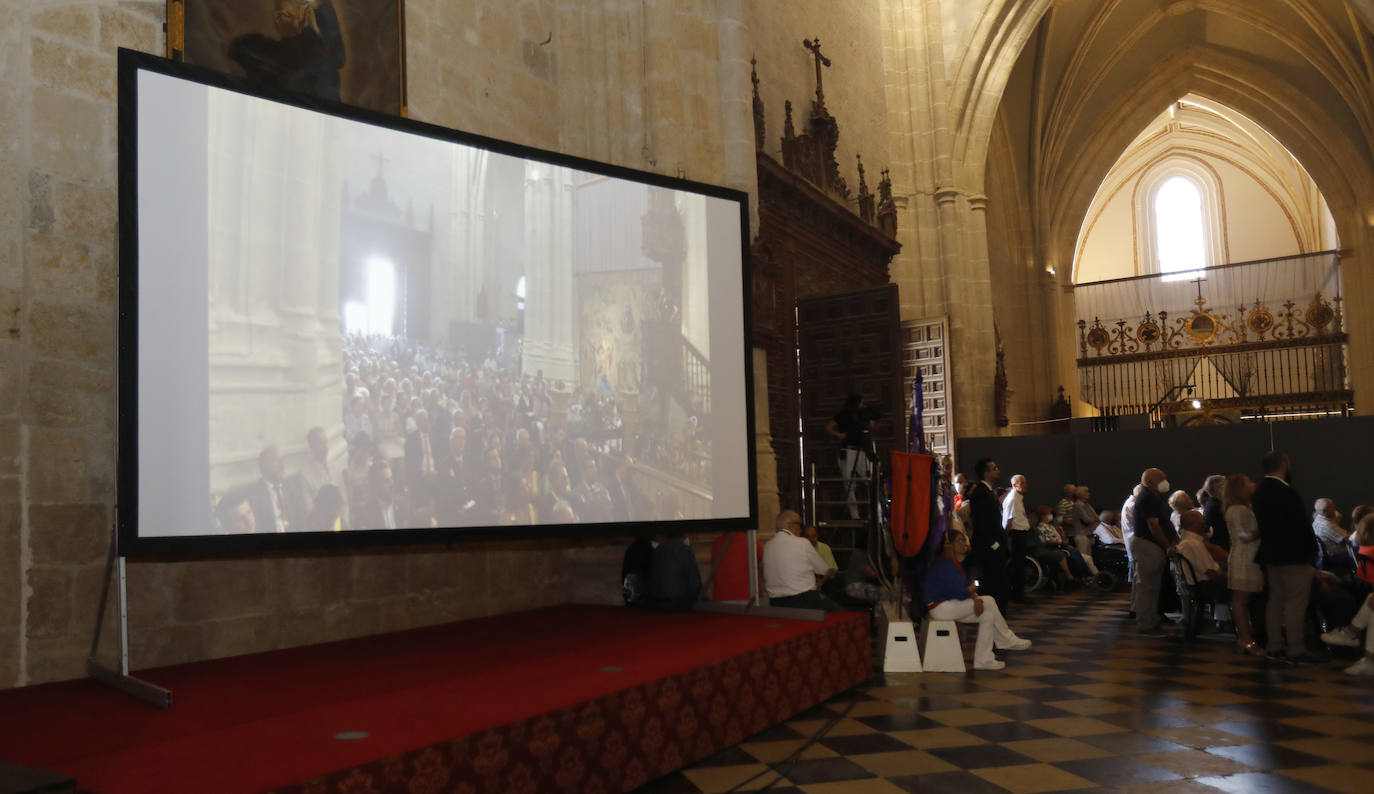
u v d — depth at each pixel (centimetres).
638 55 951
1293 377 2814
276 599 632
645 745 441
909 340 1641
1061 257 2867
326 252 545
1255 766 455
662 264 708
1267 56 2623
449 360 594
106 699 447
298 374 526
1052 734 520
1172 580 968
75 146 549
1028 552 1317
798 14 1445
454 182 612
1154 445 1650
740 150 1006
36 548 512
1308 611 863
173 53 599
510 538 607
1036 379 2631
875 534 807
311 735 356
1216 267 2952
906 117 1831
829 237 1434
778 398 1220
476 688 443
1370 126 2422
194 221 490
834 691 627
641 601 790
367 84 732
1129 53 2694
